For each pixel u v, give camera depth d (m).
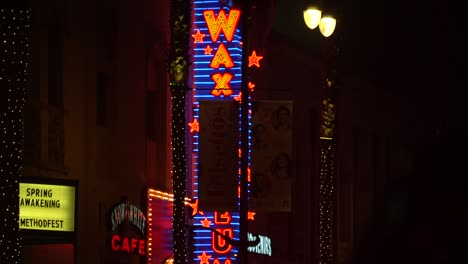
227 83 32.06
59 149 22.94
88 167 24.86
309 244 45.91
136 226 26.94
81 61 24.66
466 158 2.46
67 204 21.53
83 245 24.33
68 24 23.75
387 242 2.49
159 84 31.08
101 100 26.30
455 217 2.44
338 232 50.72
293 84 44.72
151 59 30.42
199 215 31.66
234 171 21.69
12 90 15.41
